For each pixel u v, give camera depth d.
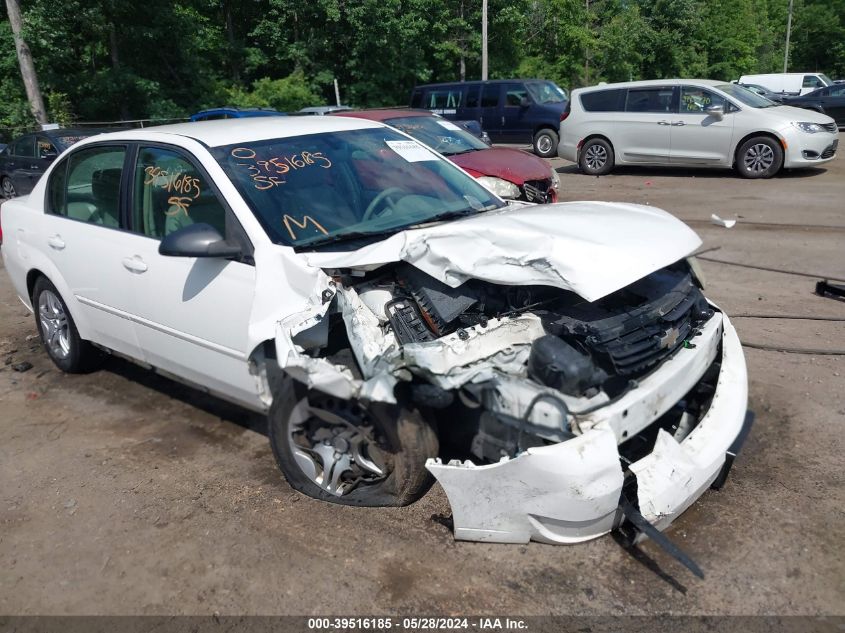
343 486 3.40
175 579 3.00
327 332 3.14
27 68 21.62
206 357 3.75
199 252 3.34
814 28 57.88
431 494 3.47
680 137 13.27
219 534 3.27
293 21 30.88
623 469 2.89
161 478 3.78
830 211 9.63
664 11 40.22
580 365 2.68
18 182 14.16
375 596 2.83
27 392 5.00
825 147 12.41
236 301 3.46
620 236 3.09
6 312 6.99
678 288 3.32
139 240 4.07
